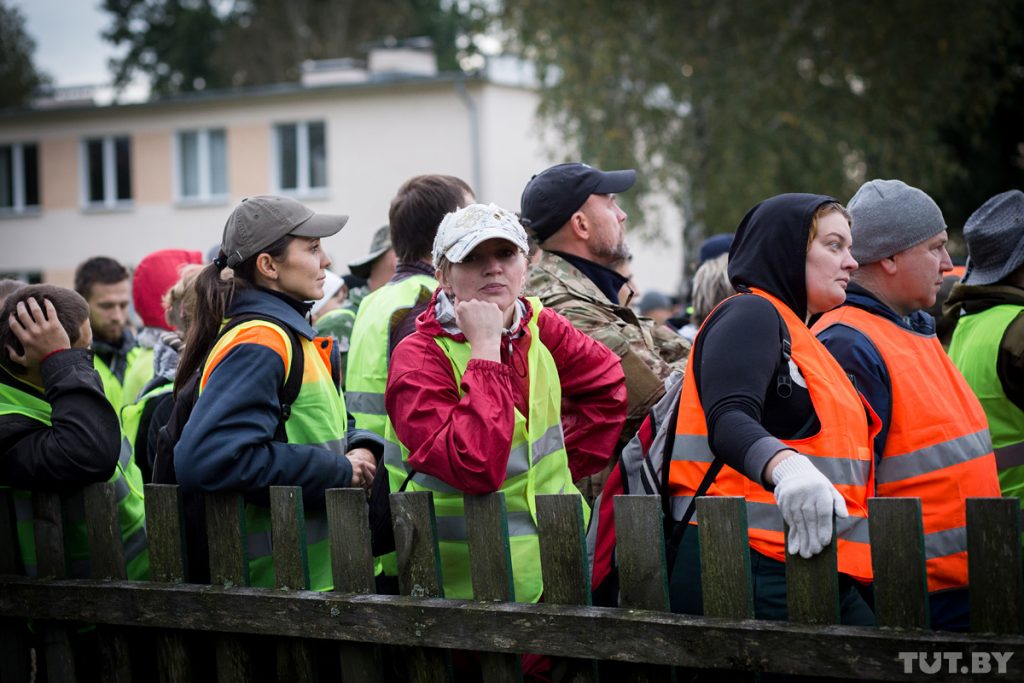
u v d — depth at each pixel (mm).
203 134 42188
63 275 44594
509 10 33625
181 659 5355
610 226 6477
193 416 5027
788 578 4090
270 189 41125
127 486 5953
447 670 4703
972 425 5109
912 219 5445
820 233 4828
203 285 5531
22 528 5863
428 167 38938
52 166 44375
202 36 76438
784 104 33000
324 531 5324
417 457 4617
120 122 43219
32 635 5918
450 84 38219
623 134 32844
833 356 5004
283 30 71250
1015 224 6059
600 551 5121
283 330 5281
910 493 4957
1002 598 3746
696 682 4293
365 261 8125
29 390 5789
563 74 33188
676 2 33156
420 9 71750
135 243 43406
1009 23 34875
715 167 33000
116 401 8500
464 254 4691
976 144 35781
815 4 33500
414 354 4840
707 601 4234
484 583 4629
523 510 4816
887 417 4977
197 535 5461
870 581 4461
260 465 5000
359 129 39750
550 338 5160
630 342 6141
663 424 4930
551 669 4770
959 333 6258
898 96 33594
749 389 4352
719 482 4602
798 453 4078
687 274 19016
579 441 5340
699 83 32531
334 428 5426
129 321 9812
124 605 5387
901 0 32938
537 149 37594
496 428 4500
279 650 5113
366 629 4793
